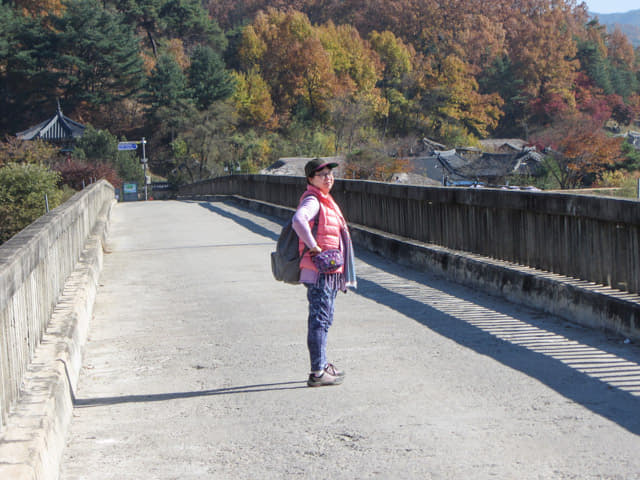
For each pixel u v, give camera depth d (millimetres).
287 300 8609
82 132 90875
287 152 121375
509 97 178625
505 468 3529
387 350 6047
